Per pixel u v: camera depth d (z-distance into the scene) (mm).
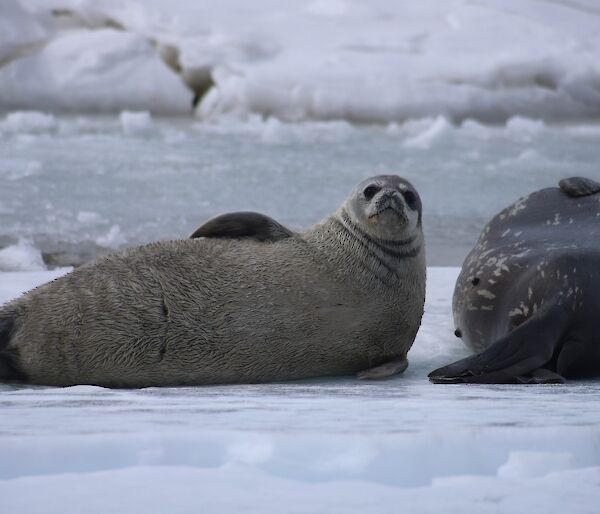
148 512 7715
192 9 73000
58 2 70875
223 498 8102
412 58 67562
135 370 17656
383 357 19516
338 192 42250
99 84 64625
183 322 17734
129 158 47656
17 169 43469
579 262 19344
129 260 18031
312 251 19281
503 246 21719
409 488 8672
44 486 8352
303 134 57125
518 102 65500
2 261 29438
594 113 66938
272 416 11445
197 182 42969
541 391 15555
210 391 15586
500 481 8953
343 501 8148
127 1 71438
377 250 19500
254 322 18141
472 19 73312
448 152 53000
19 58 64938
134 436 9547
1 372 17641
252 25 70875
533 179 46188
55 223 35031
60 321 17281
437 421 10938
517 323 19766
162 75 65625
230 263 18500
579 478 9055
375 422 10852
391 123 60625
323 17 73562
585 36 72125
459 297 21719
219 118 62906
